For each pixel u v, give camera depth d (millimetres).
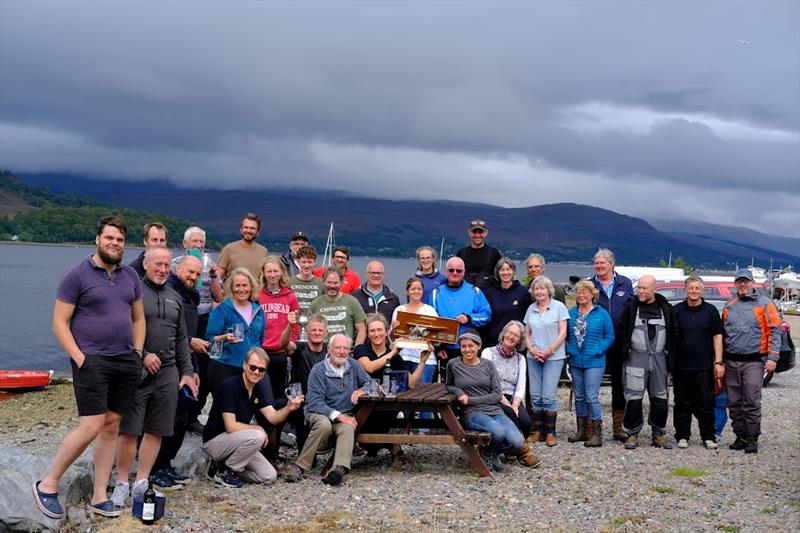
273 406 8625
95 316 6363
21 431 12156
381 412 9477
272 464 8883
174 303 7324
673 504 7762
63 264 151875
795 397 15781
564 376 13055
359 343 9906
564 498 7918
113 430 6727
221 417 8266
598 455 9906
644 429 11891
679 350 10492
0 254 186125
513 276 11164
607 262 10977
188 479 8055
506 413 9297
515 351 9789
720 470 9203
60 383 17266
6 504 6262
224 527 6699
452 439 8727
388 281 120688
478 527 6930
